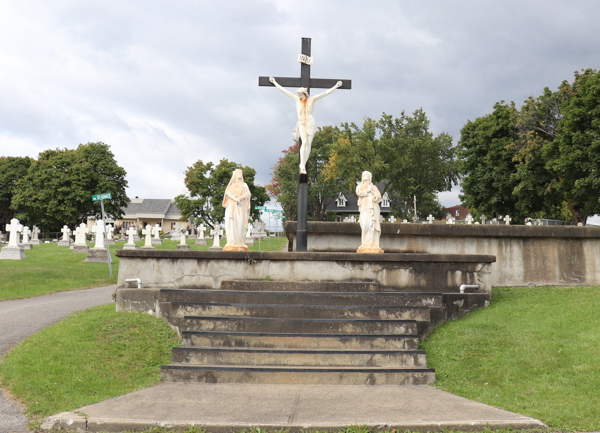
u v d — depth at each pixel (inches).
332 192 2389.3
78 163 2208.4
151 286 457.4
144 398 290.5
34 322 456.4
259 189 2428.6
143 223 3649.1
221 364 340.8
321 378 325.1
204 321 374.9
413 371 326.3
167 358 355.6
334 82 527.2
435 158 1977.1
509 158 1539.1
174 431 247.9
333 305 398.6
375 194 492.4
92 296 630.5
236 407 276.1
